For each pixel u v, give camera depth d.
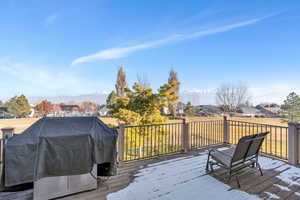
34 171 1.96
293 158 3.71
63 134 2.11
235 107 31.62
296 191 2.57
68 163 2.14
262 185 2.76
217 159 3.04
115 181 2.88
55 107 37.00
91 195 2.43
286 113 17.66
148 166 3.58
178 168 3.47
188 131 4.69
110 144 2.46
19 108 33.31
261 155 4.38
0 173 2.16
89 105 41.34
